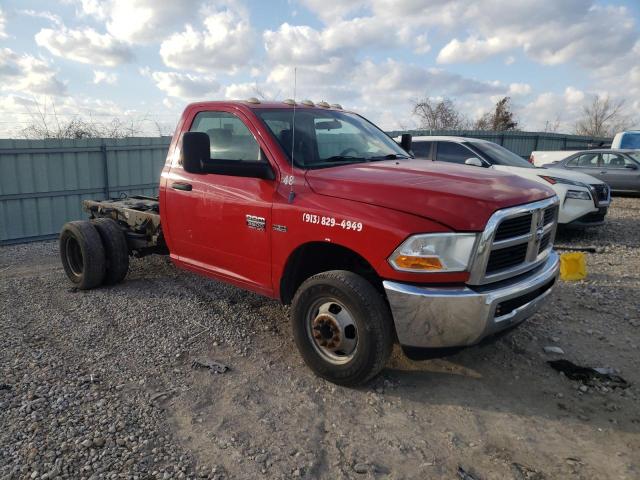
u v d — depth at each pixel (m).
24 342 4.29
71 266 6.01
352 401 3.40
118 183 11.33
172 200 4.79
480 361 4.00
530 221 3.40
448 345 3.18
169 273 6.49
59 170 10.28
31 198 9.95
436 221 3.08
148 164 11.84
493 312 3.12
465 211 3.08
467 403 3.40
